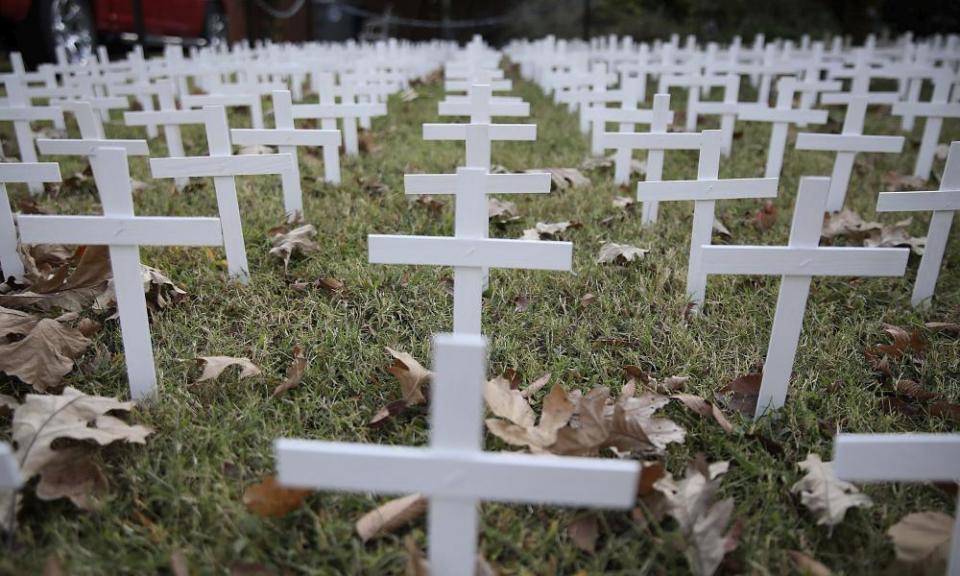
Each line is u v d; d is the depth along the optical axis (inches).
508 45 631.8
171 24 389.7
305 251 120.6
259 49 351.9
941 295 113.7
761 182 104.3
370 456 50.1
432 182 106.1
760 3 572.4
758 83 346.9
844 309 109.9
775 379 81.9
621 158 165.5
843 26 563.2
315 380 86.9
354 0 741.9
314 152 199.0
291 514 65.4
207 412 80.0
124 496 68.2
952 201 102.2
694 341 96.0
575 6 625.3
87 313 99.4
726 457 76.7
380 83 261.9
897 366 94.0
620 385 87.7
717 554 60.3
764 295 112.7
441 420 49.3
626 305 106.3
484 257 77.7
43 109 157.5
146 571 59.6
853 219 144.1
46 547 61.4
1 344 87.3
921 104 175.8
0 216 103.3
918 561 60.3
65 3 317.4
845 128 151.4
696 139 136.7
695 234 106.5
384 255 78.3
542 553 62.9
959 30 508.7
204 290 108.0
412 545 58.3
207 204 149.2
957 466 52.3
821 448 76.6
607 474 49.6
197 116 160.6
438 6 729.0
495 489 50.9
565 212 147.5
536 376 89.0
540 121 247.3
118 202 74.8
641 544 63.7
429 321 100.7
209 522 64.6
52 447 71.4
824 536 65.9
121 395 82.9
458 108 154.9
